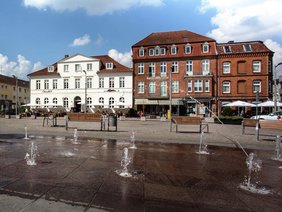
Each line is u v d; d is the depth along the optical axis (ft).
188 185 18.10
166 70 169.37
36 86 192.24
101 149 31.04
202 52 165.27
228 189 17.53
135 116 150.20
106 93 178.09
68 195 15.38
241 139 42.88
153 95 170.09
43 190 16.06
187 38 174.09
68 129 54.29
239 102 117.19
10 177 18.56
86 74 179.32
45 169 20.97
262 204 15.08
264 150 33.83
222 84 162.61
